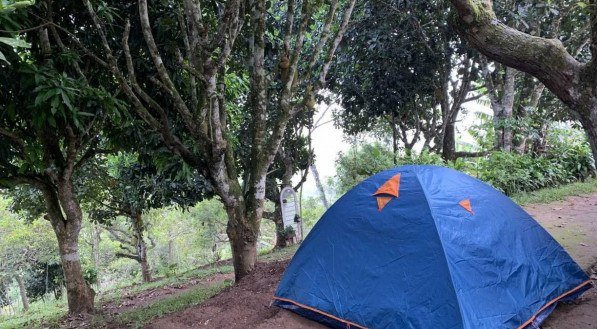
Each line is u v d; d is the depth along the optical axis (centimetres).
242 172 1148
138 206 1180
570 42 967
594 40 325
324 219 402
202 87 450
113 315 567
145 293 838
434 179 371
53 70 436
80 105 492
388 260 339
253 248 532
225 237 2388
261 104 543
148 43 450
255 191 532
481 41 365
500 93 1221
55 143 564
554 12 863
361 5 1083
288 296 382
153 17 550
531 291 339
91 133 595
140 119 605
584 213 693
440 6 1045
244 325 367
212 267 1146
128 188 1142
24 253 1725
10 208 1273
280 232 1355
